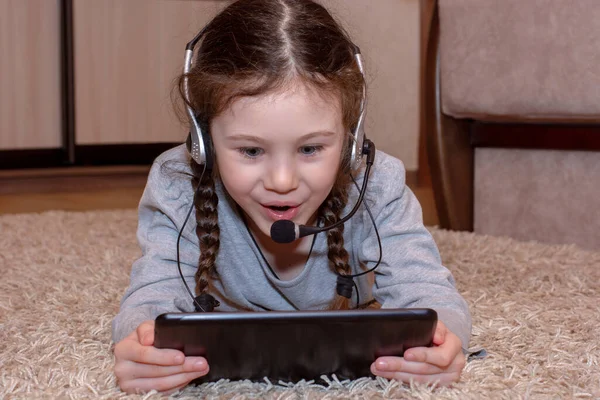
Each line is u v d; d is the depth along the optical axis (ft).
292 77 2.68
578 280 4.71
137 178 12.01
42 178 11.27
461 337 2.89
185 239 3.30
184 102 2.92
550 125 6.30
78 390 2.67
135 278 3.18
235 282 3.48
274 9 2.90
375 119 11.14
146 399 2.55
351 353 2.60
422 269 3.14
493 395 2.59
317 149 2.77
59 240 6.50
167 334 2.48
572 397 2.62
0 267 5.31
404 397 2.56
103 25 11.87
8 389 2.68
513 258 5.49
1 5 11.15
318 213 3.24
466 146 6.94
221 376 2.73
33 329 3.58
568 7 5.56
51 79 11.69
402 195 3.41
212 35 2.92
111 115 12.16
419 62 10.84
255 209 2.86
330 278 3.49
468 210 7.02
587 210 6.27
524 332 3.41
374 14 11.05
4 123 11.40
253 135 2.68
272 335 2.49
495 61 6.07
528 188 6.63
